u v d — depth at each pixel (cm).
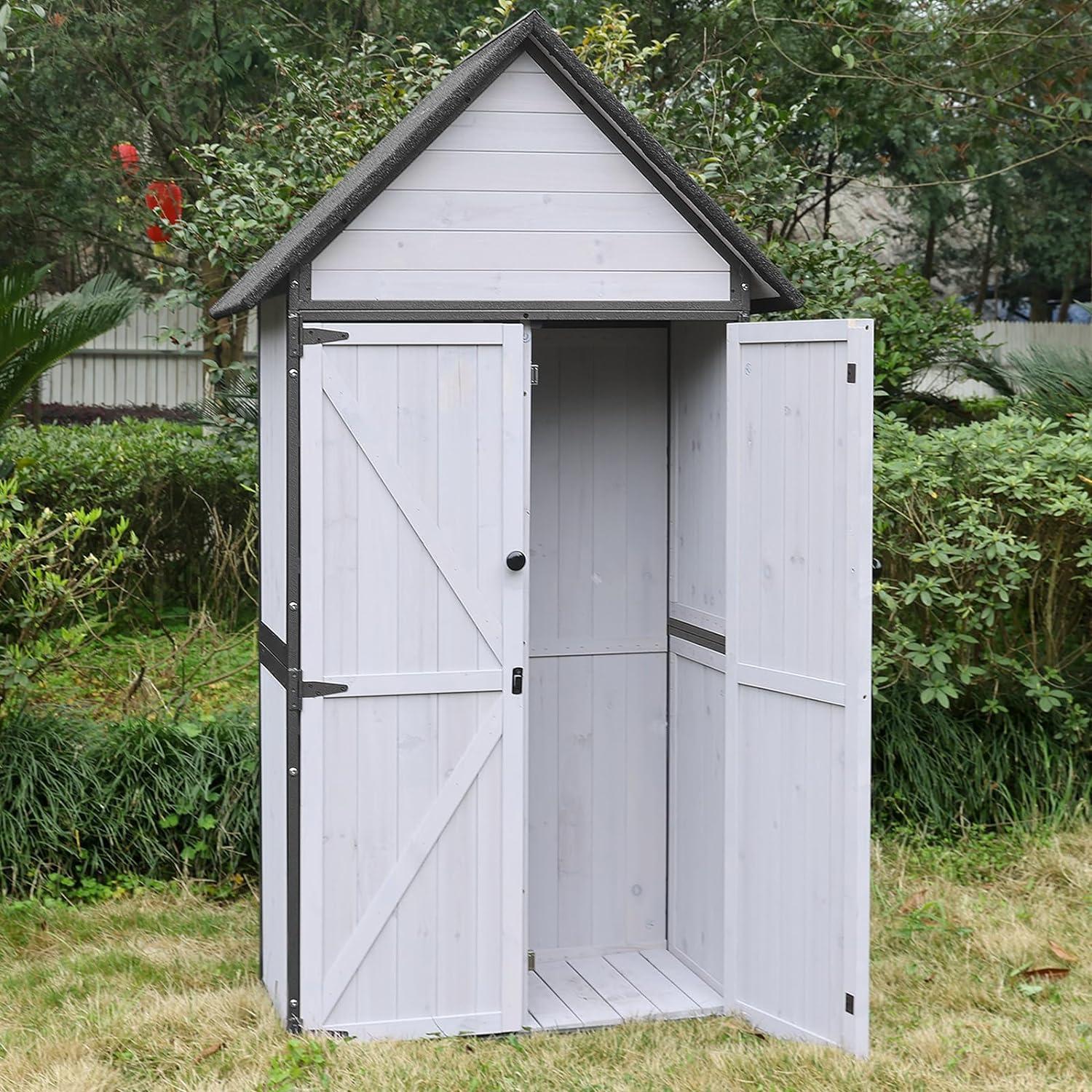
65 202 1137
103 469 812
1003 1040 419
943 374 875
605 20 757
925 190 1512
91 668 679
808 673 411
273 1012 432
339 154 705
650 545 496
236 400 830
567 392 487
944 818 594
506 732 417
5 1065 396
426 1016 419
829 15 912
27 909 517
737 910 441
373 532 406
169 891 543
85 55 1071
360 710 409
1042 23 918
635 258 420
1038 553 566
